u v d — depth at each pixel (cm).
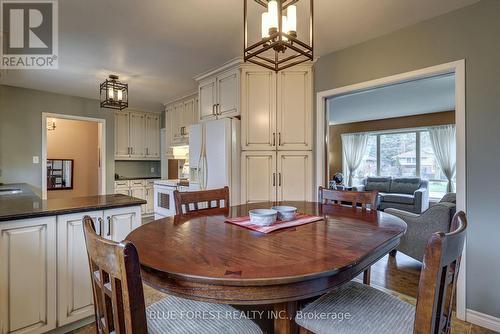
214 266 86
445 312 93
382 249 111
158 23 221
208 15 209
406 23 221
